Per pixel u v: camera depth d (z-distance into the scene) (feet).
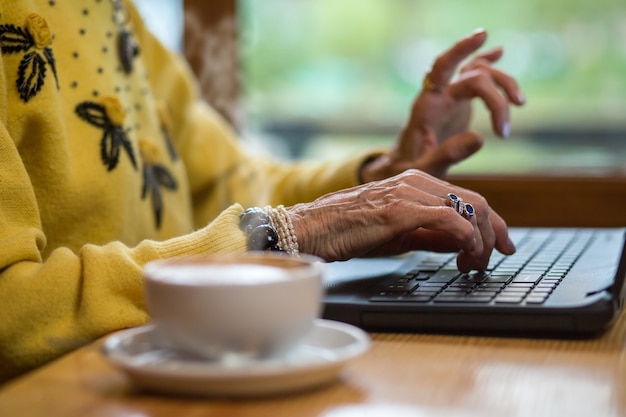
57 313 2.68
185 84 5.33
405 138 4.57
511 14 6.76
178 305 1.76
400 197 2.98
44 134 3.64
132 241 4.16
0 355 2.72
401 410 1.73
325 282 2.86
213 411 1.71
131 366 1.75
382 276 2.97
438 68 4.39
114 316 2.63
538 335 2.39
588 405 1.77
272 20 6.27
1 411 1.72
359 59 6.98
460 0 6.85
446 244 3.45
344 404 1.76
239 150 5.46
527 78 6.81
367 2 6.91
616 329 2.49
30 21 3.62
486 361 2.11
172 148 4.87
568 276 2.91
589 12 6.70
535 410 1.74
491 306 2.40
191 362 1.89
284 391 1.79
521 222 5.16
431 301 2.50
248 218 3.01
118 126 4.08
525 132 6.79
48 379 1.93
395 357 2.14
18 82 3.56
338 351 1.96
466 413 1.71
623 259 2.91
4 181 3.05
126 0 4.95
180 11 5.85
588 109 6.81
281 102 6.47
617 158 6.70
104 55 4.24
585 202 5.09
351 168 4.76
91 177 3.86
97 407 1.74
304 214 3.07
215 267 1.92
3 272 2.80
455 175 5.21
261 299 1.75
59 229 3.80
